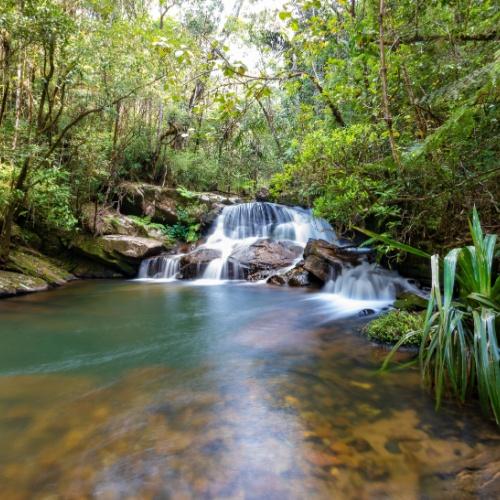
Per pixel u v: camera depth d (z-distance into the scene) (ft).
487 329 7.63
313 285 29.86
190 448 7.70
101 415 9.24
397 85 12.99
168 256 37.19
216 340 16.16
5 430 8.51
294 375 11.74
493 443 7.46
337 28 15.93
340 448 7.59
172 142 51.67
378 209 15.40
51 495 6.31
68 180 33.63
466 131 9.51
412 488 6.35
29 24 21.24
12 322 19.10
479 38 11.00
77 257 36.27
